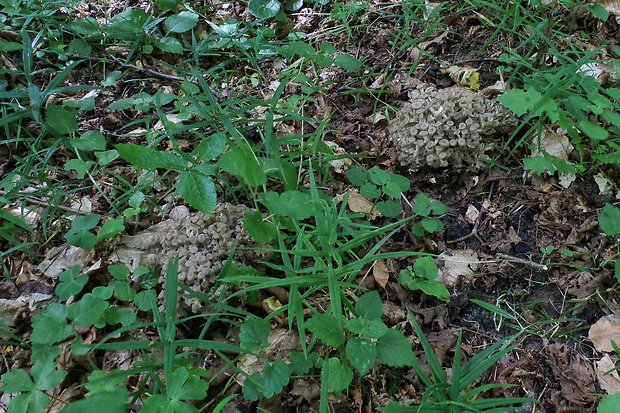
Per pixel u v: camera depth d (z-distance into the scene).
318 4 1.47
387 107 1.20
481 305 0.91
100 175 1.10
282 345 0.86
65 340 0.86
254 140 1.17
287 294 0.92
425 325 0.90
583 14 1.32
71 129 1.08
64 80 1.28
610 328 0.87
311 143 1.09
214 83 1.30
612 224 0.93
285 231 0.98
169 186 1.09
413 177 1.10
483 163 1.09
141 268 0.90
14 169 1.10
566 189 1.05
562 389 0.82
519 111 0.96
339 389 0.76
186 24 1.35
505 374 0.84
